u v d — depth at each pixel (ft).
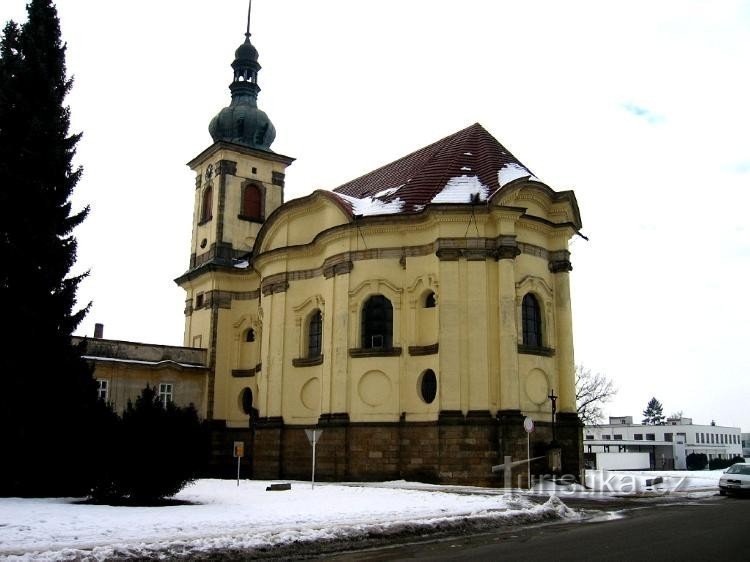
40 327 90.53
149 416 77.82
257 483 117.91
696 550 49.08
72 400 88.99
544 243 127.85
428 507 74.43
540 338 123.75
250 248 181.68
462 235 119.44
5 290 90.99
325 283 132.57
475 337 115.96
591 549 50.26
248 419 161.17
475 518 66.59
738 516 74.13
